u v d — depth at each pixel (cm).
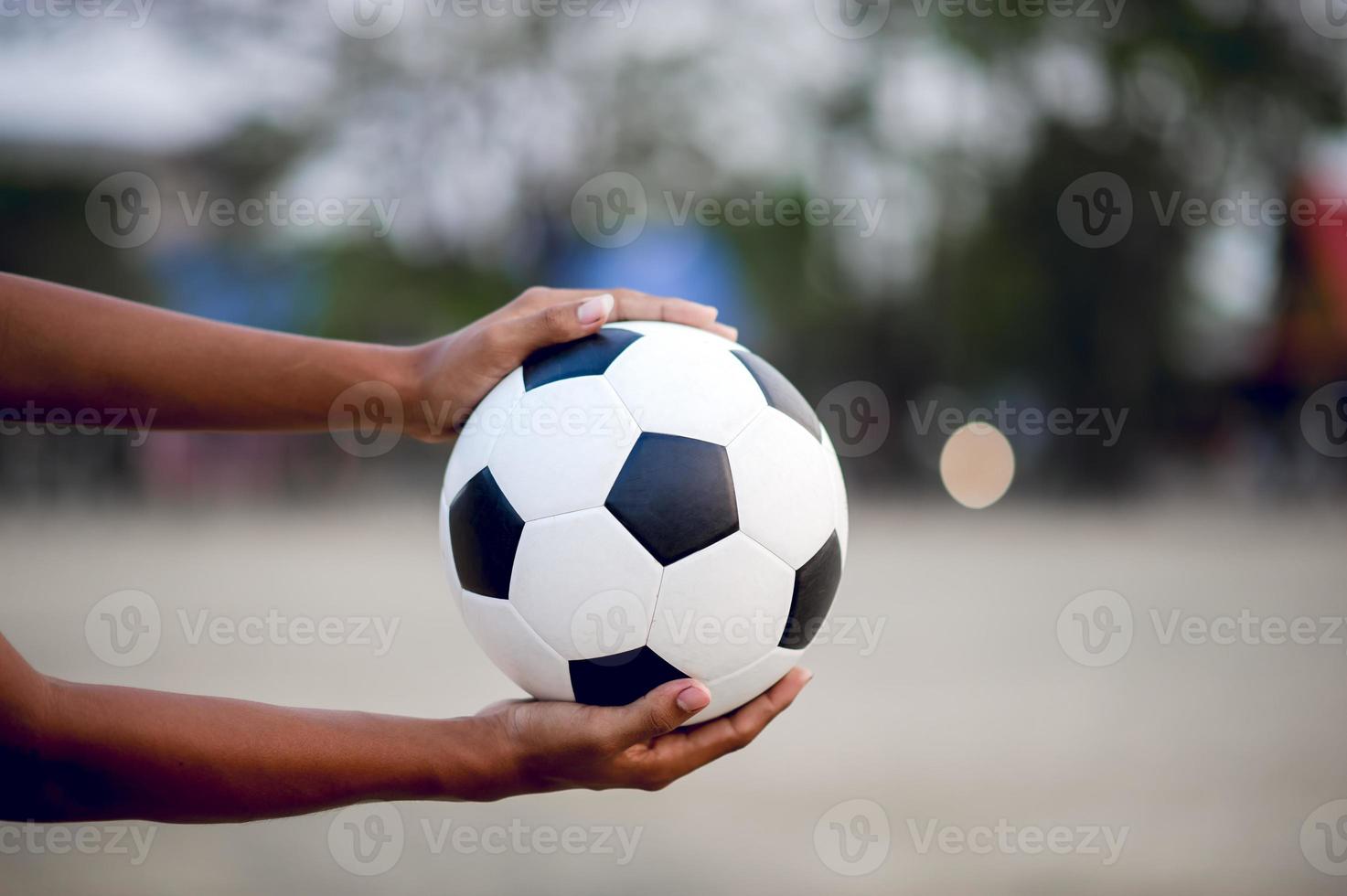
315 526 1708
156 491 2225
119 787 155
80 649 632
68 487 2200
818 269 2327
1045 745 455
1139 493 2294
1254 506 2136
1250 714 518
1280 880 316
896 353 2430
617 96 2250
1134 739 468
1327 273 2233
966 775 412
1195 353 2316
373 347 215
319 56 2136
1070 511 2019
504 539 201
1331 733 481
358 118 2177
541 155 2258
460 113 2206
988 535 1526
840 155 2291
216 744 158
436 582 941
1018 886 310
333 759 165
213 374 197
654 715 171
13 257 2291
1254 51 2105
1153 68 2106
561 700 206
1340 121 2145
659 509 195
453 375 211
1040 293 2272
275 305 2247
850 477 2458
